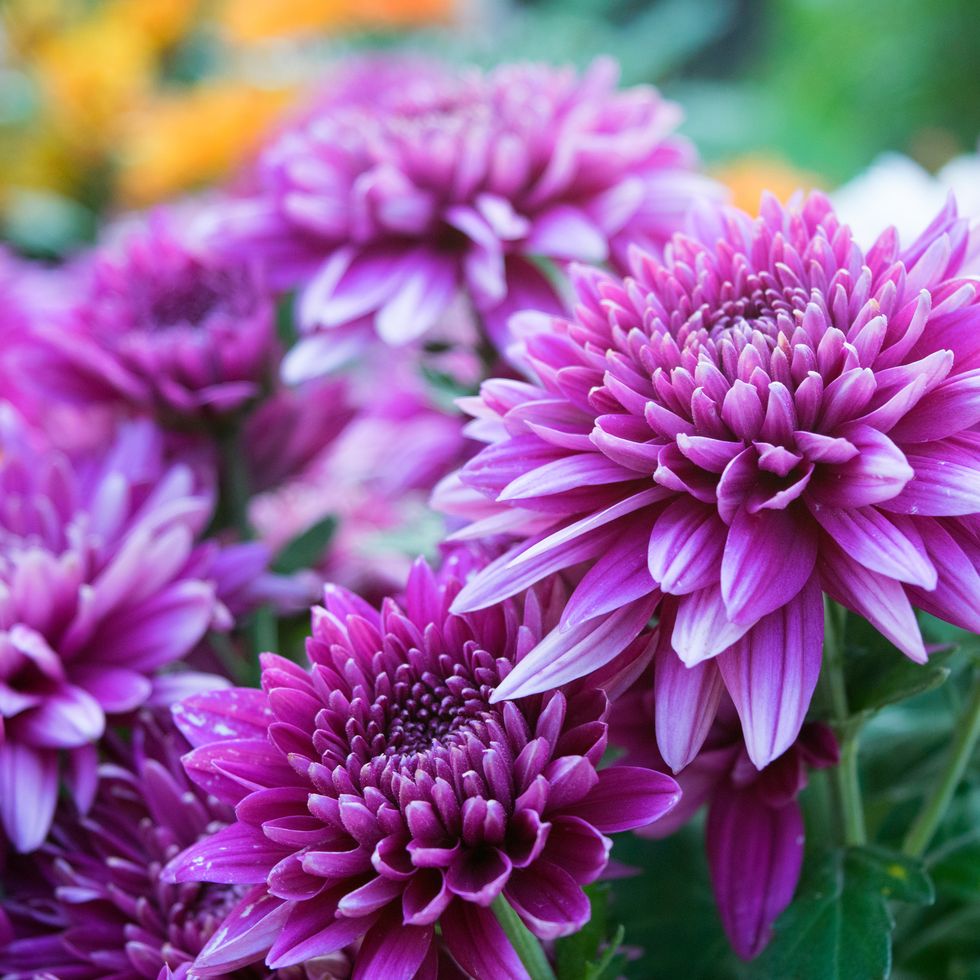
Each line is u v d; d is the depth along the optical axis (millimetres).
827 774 400
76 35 917
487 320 464
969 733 411
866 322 362
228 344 480
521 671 359
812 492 362
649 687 387
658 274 387
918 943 445
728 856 392
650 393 371
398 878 352
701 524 361
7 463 466
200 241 492
